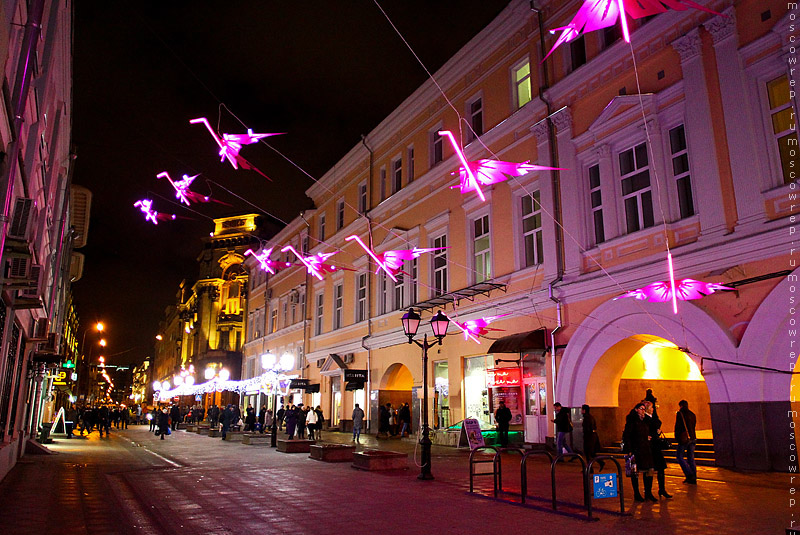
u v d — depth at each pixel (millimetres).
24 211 8086
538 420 18219
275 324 44719
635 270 15289
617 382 16781
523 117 20234
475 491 10727
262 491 10984
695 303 13641
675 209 14773
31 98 8805
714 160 13766
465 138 23391
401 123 28156
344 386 31344
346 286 32469
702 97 14227
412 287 26031
